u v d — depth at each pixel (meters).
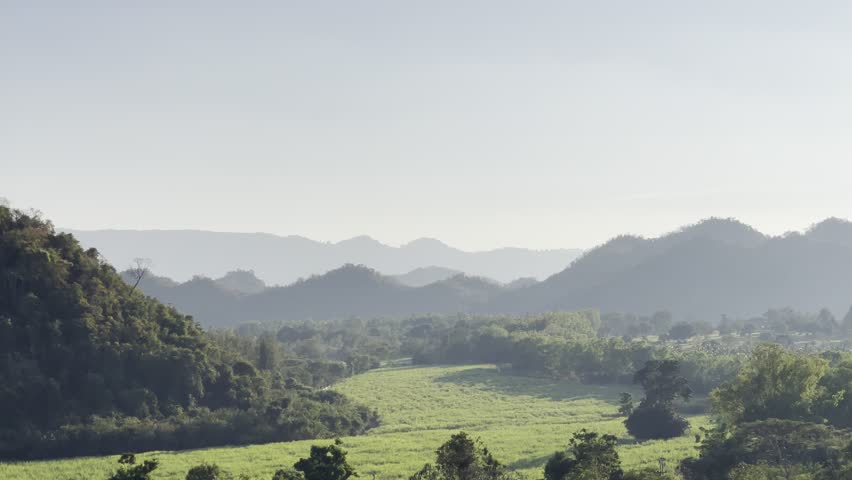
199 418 149.50
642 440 137.75
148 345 166.12
